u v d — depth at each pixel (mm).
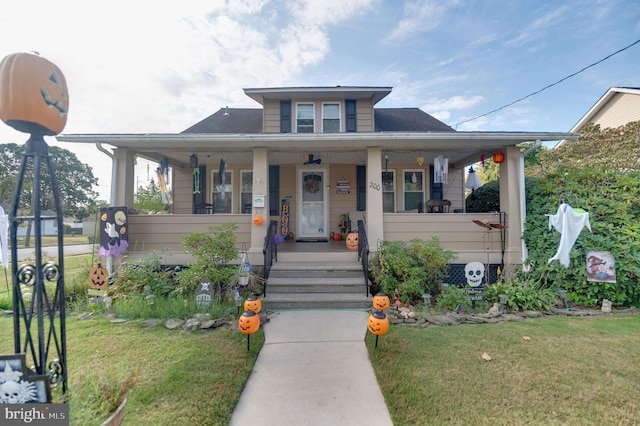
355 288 5258
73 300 5133
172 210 9016
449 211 9047
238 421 2285
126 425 2148
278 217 8672
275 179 8711
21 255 12227
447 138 5551
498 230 6020
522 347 3377
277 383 2793
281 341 3684
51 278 1845
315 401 2525
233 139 5516
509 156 5996
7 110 1628
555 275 5230
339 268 5617
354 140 5660
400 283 5062
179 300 4688
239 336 3748
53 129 1794
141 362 3064
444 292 4922
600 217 5105
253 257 5809
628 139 9266
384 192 8953
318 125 8445
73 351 3312
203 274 4797
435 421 2225
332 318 4449
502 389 2590
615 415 2254
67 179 32062
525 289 4855
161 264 5809
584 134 10789
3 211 4422
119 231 5457
